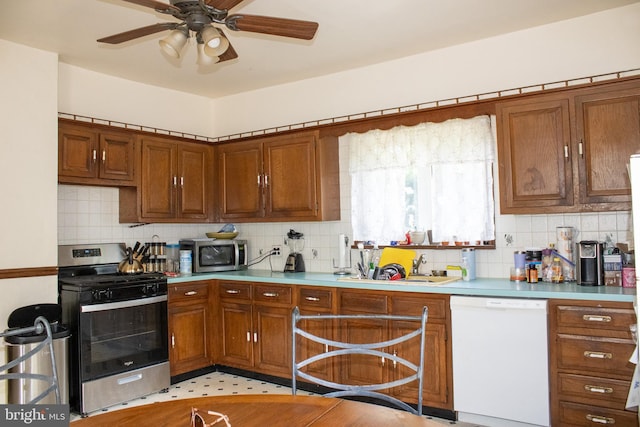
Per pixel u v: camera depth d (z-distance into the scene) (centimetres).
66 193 367
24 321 298
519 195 297
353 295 326
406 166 359
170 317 367
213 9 187
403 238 365
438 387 292
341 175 400
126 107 409
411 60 363
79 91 377
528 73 318
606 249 286
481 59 334
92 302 315
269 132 439
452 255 345
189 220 422
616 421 242
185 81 419
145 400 337
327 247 406
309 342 346
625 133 267
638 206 194
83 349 310
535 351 262
